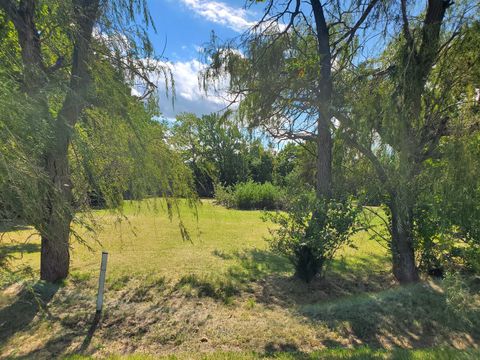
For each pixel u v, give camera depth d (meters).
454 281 5.68
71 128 3.55
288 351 4.50
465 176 5.16
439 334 5.04
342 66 6.93
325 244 6.77
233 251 10.31
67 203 3.39
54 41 4.24
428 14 6.12
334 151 6.75
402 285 6.78
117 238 11.88
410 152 5.52
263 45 7.22
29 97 3.06
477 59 5.64
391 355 4.16
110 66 4.57
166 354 4.35
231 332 5.00
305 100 6.84
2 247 3.81
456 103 5.65
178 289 6.68
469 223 5.61
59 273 6.82
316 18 7.26
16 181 2.64
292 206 7.48
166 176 5.90
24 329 4.93
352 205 6.78
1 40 3.41
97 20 4.50
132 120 4.83
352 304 6.04
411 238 6.83
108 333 4.90
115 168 4.75
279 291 6.80
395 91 5.75
